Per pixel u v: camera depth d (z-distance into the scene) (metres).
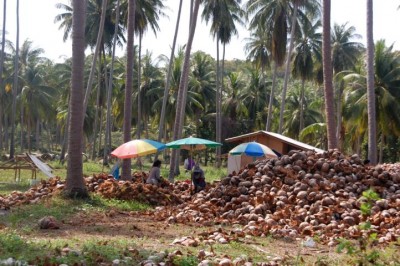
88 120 66.06
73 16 15.77
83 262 7.28
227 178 15.44
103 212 13.86
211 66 59.75
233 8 42.59
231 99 60.06
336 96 52.00
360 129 37.69
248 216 12.66
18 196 16.39
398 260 8.07
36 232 10.59
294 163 15.27
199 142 17.33
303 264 7.98
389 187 14.23
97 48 32.62
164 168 46.56
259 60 51.19
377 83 36.91
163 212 13.96
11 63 61.38
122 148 17.22
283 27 41.00
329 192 13.62
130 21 21.09
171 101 51.34
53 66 69.56
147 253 8.10
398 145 43.88
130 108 20.92
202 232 10.80
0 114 57.88
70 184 15.52
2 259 7.20
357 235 10.32
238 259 7.90
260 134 25.72
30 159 24.94
